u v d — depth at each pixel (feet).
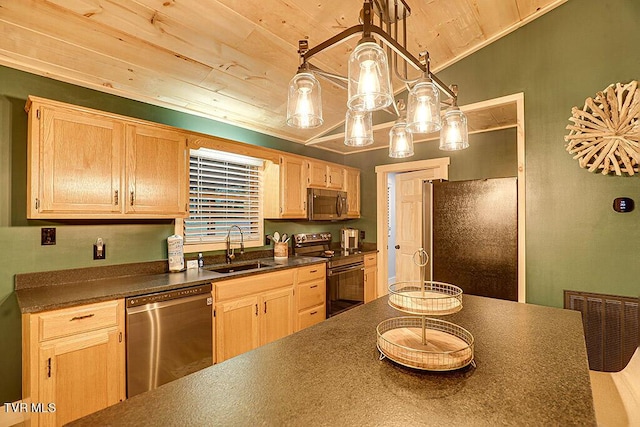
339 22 7.18
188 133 8.16
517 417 2.32
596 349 6.97
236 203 10.53
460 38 8.46
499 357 3.36
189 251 9.18
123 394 5.98
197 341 7.14
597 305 6.97
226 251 10.07
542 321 4.57
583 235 7.17
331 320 4.61
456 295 3.72
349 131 5.18
